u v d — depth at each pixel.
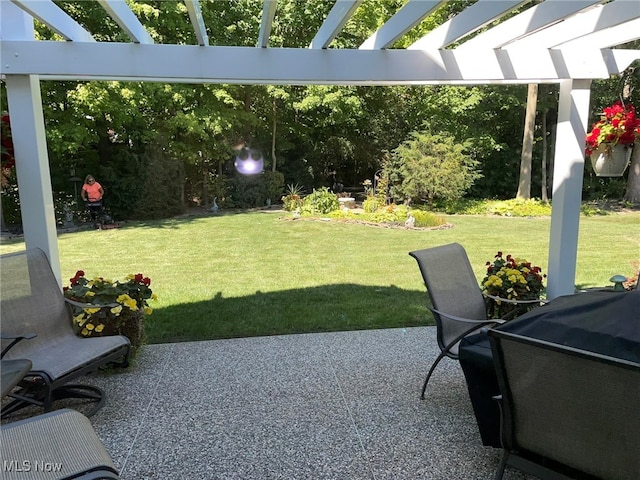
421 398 2.80
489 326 3.06
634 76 12.14
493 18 2.42
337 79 3.13
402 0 11.22
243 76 3.05
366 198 12.94
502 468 1.78
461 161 12.33
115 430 2.47
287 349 3.60
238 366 3.29
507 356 1.58
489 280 3.51
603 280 5.56
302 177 14.94
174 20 10.36
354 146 14.98
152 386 2.99
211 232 9.25
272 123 14.30
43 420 1.64
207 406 2.73
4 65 2.80
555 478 1.64
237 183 13.09
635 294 1.89
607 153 3.49
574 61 3.25
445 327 2.82
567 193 3.41
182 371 3.21
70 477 1.37
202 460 2.20
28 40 2.81
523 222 10.48
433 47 3.20
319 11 11.73
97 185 10.07
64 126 9.92
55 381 2.38
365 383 3.01
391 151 14.20
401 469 2.12
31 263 2.84
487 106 13.98
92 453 1.48
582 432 1.50
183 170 11.92
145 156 11.17
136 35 2.82
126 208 11.12
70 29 2.83
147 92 10.48
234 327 4.10
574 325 1.78
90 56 2.88
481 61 3.20
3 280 2.68
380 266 6.43
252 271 6.21
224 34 11.35
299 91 13.36
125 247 7.92
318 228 9.59
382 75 3.15
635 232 9.05
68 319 2.96
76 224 10.52
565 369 1.43
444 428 2.47
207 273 6.12
